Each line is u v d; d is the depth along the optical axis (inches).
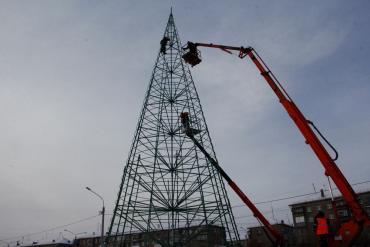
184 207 1048.2
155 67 1288.1
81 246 2866.6
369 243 1104.2
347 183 490.9
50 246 3117.6
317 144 531.5
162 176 1079.6
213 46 943.7
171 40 1358.3
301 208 2292.1
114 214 1042.7
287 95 602.9
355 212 470.3
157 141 1136.8
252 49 711.7
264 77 647.8
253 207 772.0
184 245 1048.8
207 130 1149.1
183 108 1212.5
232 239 1018.7
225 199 1046.4
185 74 1268.5
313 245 1838.1
